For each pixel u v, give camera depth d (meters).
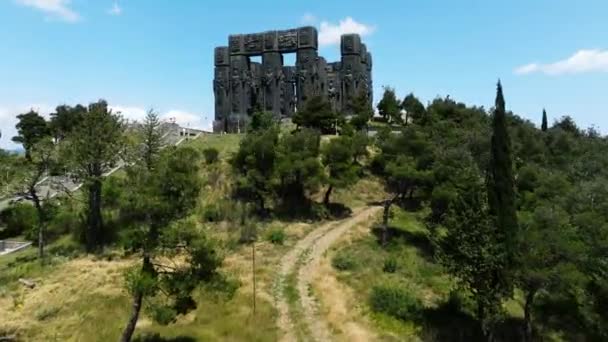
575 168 77.44
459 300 42.78
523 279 37.25
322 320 38.69
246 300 40.62
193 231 33.34
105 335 35.47
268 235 56.75
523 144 82.50
